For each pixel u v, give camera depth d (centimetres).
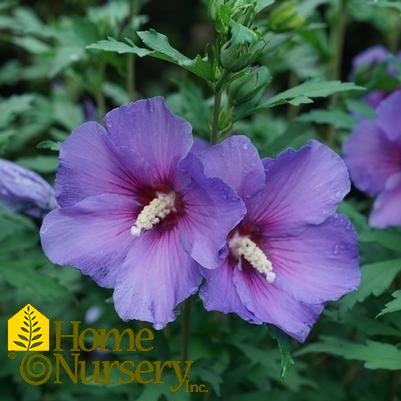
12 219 41
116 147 31
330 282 32
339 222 31
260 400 41
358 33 91
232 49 30
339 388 44
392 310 32
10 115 44
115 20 49
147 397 35
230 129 34
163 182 31
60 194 31
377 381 45
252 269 32
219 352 40
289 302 31
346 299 36
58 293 39
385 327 37
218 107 32
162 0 96
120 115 30
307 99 33
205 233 30
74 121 53
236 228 32
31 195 38
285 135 39
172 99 48
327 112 44
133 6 47
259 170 30
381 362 34
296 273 32
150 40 31
